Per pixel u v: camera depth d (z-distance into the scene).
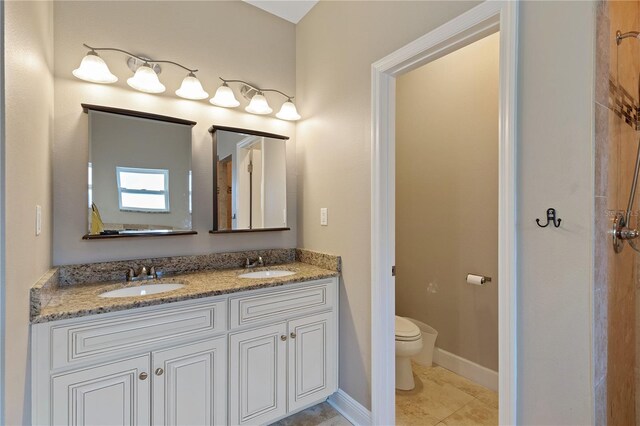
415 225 2.65
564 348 1.01
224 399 1.56
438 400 2.03
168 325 1.41
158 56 1.90
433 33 1.40
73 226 1.64
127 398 1.31
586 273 0.96
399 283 2.80
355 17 1.86
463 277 2.30
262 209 2.23
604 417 1.03
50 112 1.52
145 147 1.83
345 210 1.94
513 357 1.11
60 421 1.18
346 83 1.93
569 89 1.00
